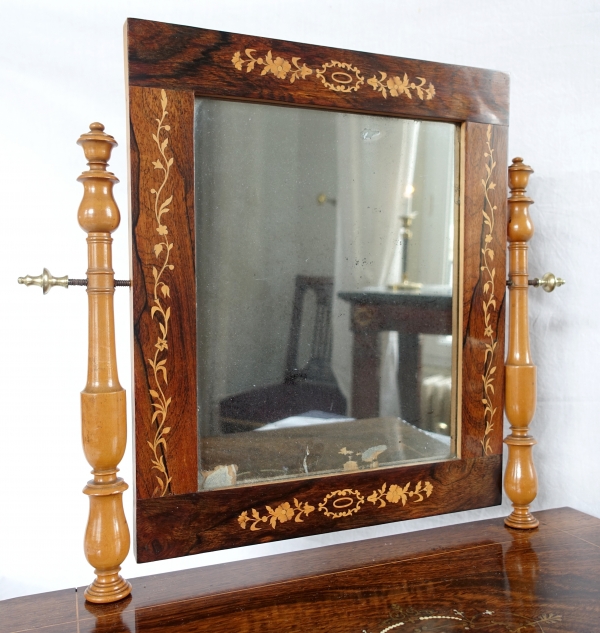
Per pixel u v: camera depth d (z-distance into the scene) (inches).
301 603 27.6
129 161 27.5
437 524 42.3
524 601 27.7
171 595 28.5
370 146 32.1
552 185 41.4
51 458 36.3
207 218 29.4
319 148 31.2
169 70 27.7
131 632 25.3
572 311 41.7
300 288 31.2
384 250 32.7
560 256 41.6
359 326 32.4
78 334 36.4
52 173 35.3
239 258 30.0
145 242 27.7
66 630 25.5
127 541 28.1
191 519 28.9
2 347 35.0
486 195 33.9
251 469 30.4
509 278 35.9
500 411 35.0
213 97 29.0
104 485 27.2
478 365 34.3
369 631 25.4
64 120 35.3
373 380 32.7
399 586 29.2
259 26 38.0
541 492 42.6
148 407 28.0
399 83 31.9
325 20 38.9
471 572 30.5
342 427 32.1
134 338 27.6
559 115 41.3
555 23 41.2
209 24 37.2
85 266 36.2
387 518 32.7
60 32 34.9
